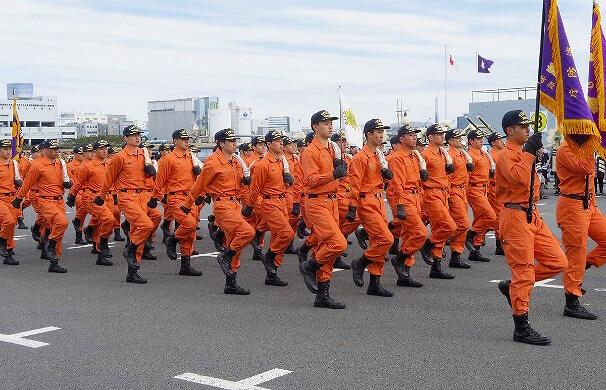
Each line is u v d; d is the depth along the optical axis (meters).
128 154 11.31
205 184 10.01
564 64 7.18
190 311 8.60
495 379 5.74
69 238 16.70
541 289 9.63
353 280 10.21
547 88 7.35
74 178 16.91
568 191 7.96
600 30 7.95
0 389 5.71
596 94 7.95
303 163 8.80
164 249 14.77
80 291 10.04
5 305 9.05
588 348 6.67
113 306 8.95
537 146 6.90
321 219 8.69
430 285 10.25
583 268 7.95
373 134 9.24
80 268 12.28
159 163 11.98
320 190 8.80
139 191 11.31
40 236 14.38
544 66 7.36
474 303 8.91
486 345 6.82
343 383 5.70
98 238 14.03
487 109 35.25
